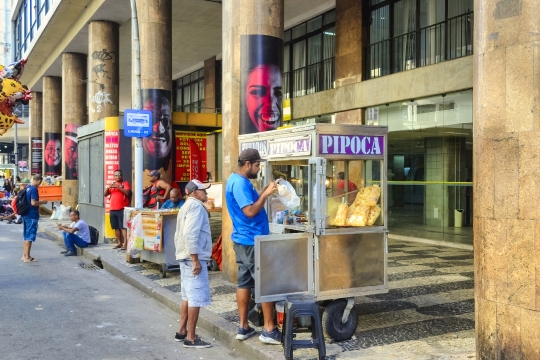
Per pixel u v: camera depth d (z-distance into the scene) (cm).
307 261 492
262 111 790
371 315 584
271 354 464
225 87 820
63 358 483
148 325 600
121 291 783
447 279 778
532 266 355
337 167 534
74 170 2186
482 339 390
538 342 352
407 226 1338
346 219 512
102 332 568
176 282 795
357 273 506
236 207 499
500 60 372
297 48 1630
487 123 382
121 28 1894
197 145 1547
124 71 2678
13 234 1577
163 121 1341
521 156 360
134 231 879
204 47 2058
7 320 609
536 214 352
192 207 514
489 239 381
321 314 518
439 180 1256
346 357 449
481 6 388
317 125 493
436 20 1147
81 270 967
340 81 1393
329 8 1455
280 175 606
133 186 1255
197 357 494
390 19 1266
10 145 6425
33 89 3259
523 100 358
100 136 1312
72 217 1165
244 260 494
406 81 1191
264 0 791
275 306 525
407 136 1302
